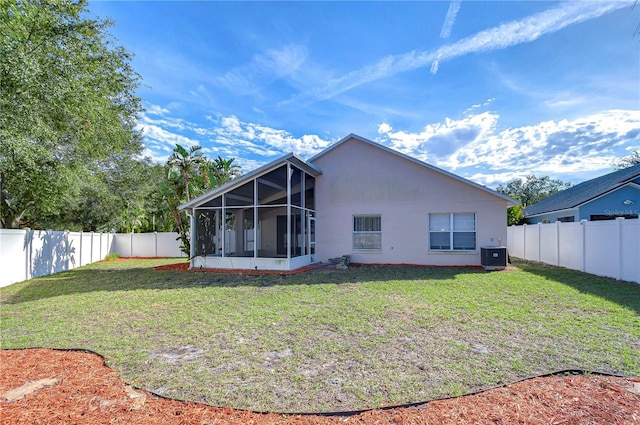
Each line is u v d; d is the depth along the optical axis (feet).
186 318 19.69
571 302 21.67
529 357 13.05
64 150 41.88
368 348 14.39
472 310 20.20
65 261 49.06
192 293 27.48
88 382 11.57
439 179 43.52
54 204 45.19
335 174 47.29
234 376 11.94
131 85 46.50
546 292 24.88
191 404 10.03
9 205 48.42
